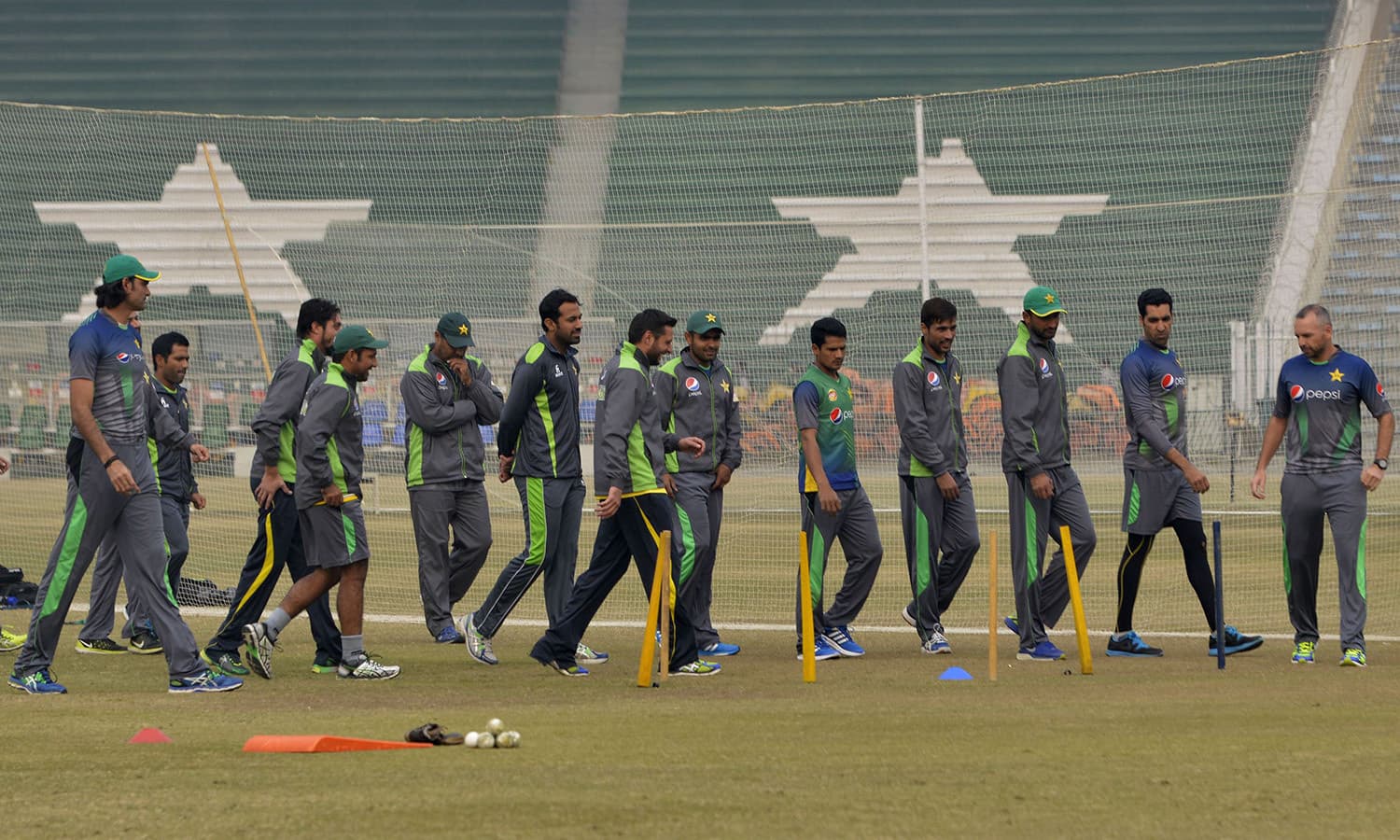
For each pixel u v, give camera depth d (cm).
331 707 2494
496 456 7738
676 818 1611
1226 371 7712
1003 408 3148
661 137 11025
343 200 10281
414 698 2606
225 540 6038
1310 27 14250
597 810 1647
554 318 3175
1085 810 1644
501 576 3167
